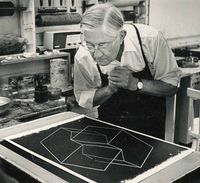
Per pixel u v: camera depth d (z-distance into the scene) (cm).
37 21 240
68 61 245
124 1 282
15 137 112
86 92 156
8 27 236
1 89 212
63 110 202
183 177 87
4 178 93
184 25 350
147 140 108
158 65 151
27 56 226
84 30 116
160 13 317
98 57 124
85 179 84
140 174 86
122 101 162
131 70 152
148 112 164
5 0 225
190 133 160
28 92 224
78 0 266
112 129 119
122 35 129
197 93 149
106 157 96
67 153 99
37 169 90
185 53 344
